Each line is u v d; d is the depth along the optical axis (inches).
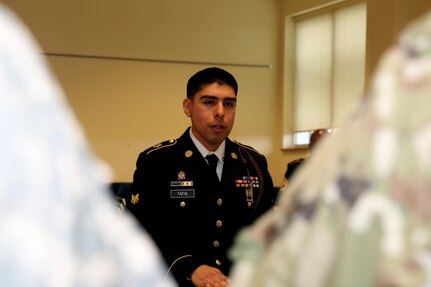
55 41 194.2
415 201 13.4
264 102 221.8
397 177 13.7
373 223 13.6
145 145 203.3
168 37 208.2
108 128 199.6
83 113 197.0
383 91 14.8
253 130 220.5
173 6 209.3
